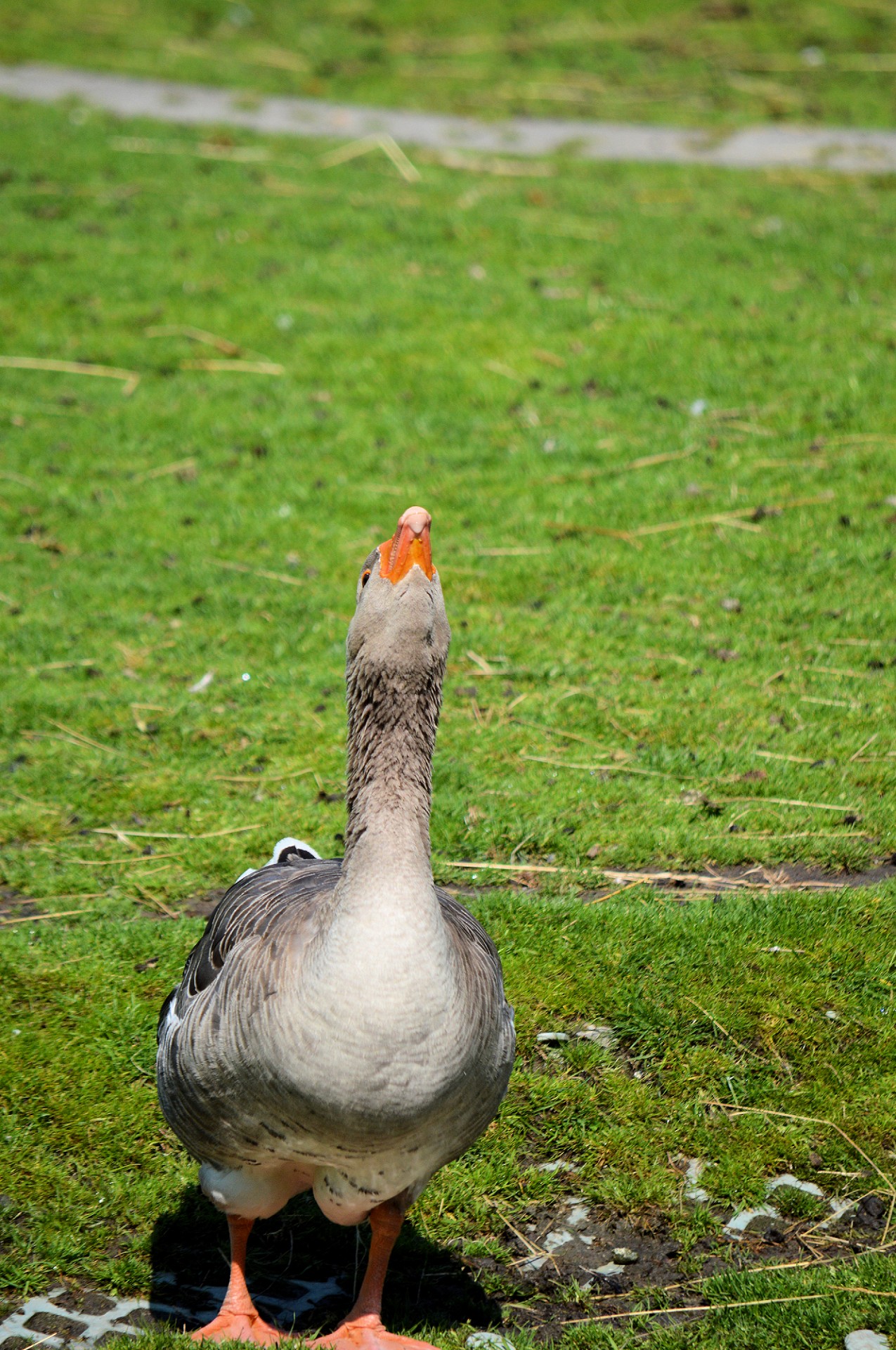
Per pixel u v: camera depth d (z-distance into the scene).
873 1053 7.80
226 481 16.20
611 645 12.88
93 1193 6.88
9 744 11.38
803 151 27.31
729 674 12.31
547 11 36.09
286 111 28.56
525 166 25.92
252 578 14.24
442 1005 5.04
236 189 23.97
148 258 21.25
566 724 11.64
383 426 17.30
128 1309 6.30
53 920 9.17
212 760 11.20
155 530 15.16
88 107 27.81
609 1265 6.63
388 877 5.11
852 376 17.80
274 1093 5.16
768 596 13.60
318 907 5.44
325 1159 5.32
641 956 8.56
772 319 19.52
